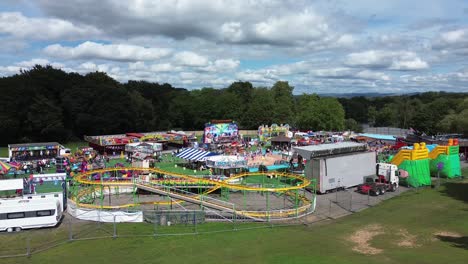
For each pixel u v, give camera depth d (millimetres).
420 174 53344
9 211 33969
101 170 47625
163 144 98438
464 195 45781
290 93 178250
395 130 134250
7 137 115375
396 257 24828
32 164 66438
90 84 125000
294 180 56156
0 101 111500
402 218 36344
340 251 26891
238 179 57219
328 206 42781
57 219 35875
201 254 27141
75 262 26156
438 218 35562
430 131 135250
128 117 131000
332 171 50156
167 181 49125
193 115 163375
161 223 35719
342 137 97688
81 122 121250
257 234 32281
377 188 48094
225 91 183000
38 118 113625
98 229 34500
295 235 31750
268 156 80312
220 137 97438
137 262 25844
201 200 39438
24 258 27234
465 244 27891
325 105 139500
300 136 106625
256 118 152625
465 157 78000
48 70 128250
